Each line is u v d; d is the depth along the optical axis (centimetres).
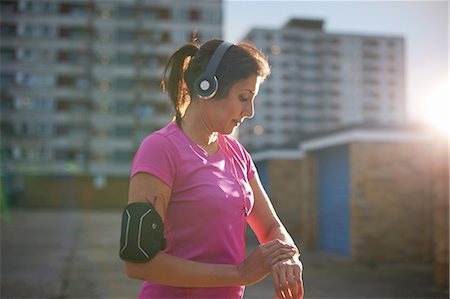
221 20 5462
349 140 1052
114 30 5341
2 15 5166
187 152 146
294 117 7744
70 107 5206
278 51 7806
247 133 7694
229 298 148
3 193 3212
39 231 1898
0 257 1126
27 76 5159
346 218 1133
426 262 1038
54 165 5041
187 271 135
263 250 137
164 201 142
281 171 1555
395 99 7862
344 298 691
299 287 134
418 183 1048
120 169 5119
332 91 7844
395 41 7981
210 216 144
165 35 5409
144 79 5347
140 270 133
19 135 5066
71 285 789
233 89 144
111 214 3550
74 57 5266
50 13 5244
